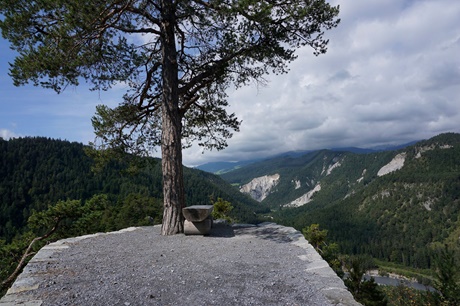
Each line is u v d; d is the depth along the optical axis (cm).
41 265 516
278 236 755
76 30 738
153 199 4434
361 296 1641
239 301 353
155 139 1158
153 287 403
